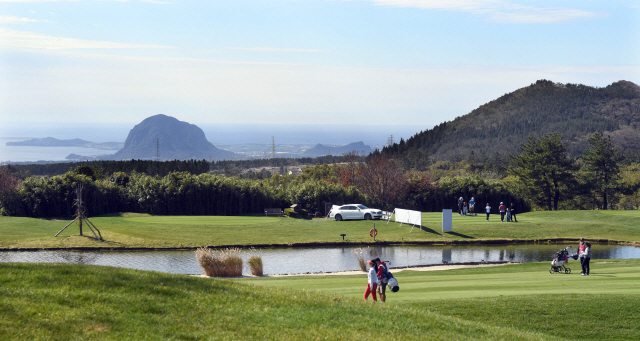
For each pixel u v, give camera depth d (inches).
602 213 2266.2
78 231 1681.8
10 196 2214.6
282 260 1373.0
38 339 378.9
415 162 5654.5
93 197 2314.2
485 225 1902.1
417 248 1612.9
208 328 434.3
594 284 769.6
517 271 1010.1
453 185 2819.9
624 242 1749.5
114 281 522.6
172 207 2357.3
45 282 498.0
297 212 2269.9
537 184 3021.7
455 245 1679.4
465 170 5467.5
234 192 2422.5
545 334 510.0
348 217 2050.9
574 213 2316.7
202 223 1876.2
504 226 1892.2
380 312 512.4
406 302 615.2
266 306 510.3
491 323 542.0
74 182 2283.5
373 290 600.7
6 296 450.6
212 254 1056.2
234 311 483.2
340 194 2495.1
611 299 614.2
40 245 1502.2
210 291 541.0
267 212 2354.8
